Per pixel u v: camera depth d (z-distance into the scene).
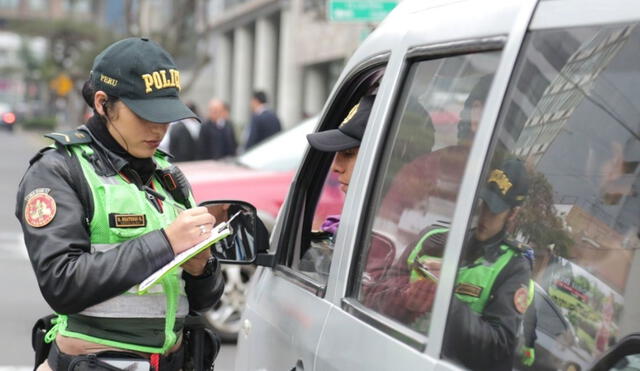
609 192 2.13
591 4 2.20
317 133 3.58
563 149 2.23
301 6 36.44
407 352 2.54
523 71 2.35
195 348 3.37
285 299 3.68
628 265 2.07
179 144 14.78
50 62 65.12
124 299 3.10
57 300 2.94
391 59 3.17
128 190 3.10
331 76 36.25
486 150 2.41
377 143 3.10
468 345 2.38
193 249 2.94
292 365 3.39
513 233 2.36
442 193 2.63
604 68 2.13
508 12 2.47
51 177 3.04
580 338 2.18
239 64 50.50
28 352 7.85
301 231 4.01
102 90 3.09
